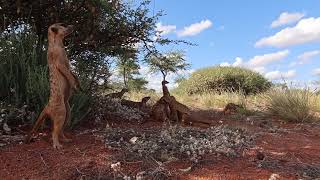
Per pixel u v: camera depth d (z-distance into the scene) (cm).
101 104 760
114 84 1024
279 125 827
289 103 925
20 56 689
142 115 805
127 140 583
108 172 482
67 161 502
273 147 610
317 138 715
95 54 855
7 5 759
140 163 505
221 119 875
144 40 916
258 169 508
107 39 880
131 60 963
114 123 717
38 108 629
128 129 643
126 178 468
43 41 777
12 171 483
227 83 1792
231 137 627
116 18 867
